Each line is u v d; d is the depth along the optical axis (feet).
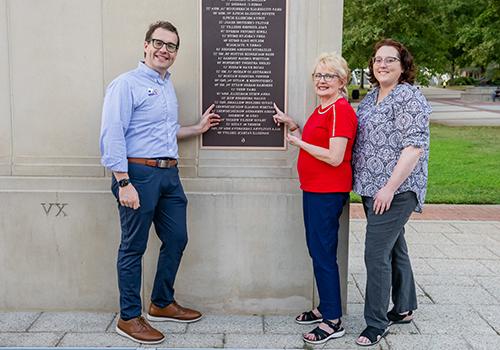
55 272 13.82
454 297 15.46
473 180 32.99
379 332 12.53
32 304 13.92
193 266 13.92
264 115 13.56
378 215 11.97
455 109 79.77
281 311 14.05
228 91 13.48
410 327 13.42
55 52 13.35
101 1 13.24
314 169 12.19
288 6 13.23
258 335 12.82
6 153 13.61
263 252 13.85
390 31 57.36
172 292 13.43
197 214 13.73
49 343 12.22
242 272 13.92
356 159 12.42
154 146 12.01
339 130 11.72
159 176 12.10
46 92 13.46
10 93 13.44
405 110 11.54
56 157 13.62
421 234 22.21
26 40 13.32
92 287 13.89
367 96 12.75
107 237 13.71
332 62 11.88
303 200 12.68
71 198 13.58
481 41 54.95
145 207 11.98
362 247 20.35
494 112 74.13
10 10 13.23
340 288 13.93
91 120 13.53
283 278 13.93
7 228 13.66
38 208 13.61
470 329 13.34
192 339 12.57
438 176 34.04
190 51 13.38
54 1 13.23
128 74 11.92
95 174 13.64
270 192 13.74
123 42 13.35
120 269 12.37
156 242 13.83
